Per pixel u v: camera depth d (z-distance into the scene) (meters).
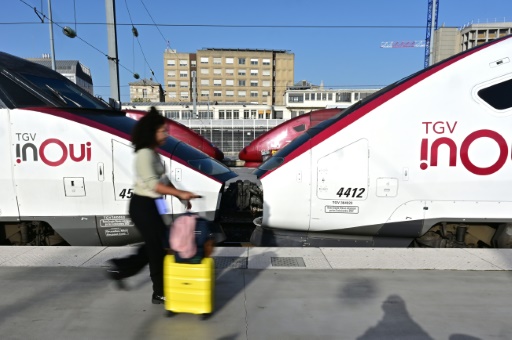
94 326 2.87
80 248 4.54
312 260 4.20
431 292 3.45
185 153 5.45
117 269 3.94
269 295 3.39
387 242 4.75
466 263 4.09
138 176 2.88
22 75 5.22
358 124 4.60
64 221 4.93
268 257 4.29
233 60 93.81
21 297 3.33
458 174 4.50
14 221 4.98
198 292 2.84
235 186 7.04
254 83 95.06
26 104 5.03
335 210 4.66
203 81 94.19
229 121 37.34
